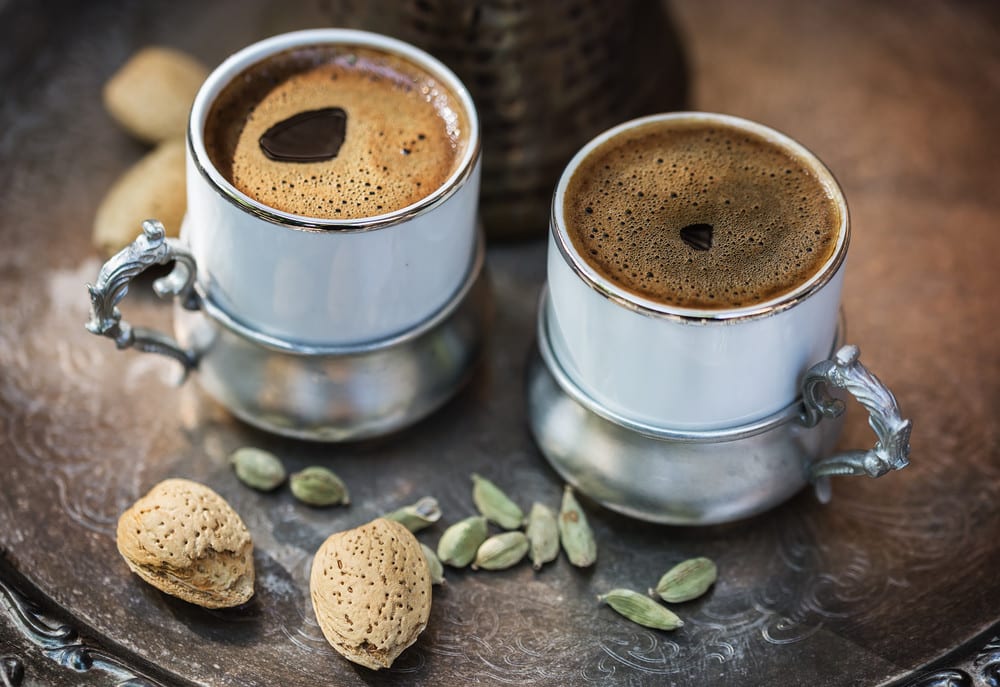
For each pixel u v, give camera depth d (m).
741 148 0.47
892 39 0.59
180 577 0.46
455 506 0.49
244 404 0.49
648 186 0.47
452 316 0.49
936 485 0.49
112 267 0.46
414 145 0.47
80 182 0.55
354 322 0.47
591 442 0.47
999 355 0.51
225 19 0.59
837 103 0.57
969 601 0.47
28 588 0.47
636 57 0.55
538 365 0.49
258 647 0.46
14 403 0.50
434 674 0.46
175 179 0.52
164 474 0.49
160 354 0.49
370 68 0.49
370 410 0.48
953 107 0.57
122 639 0.46
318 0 0.54
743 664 0.46
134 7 0.59
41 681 0.45
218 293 0.47
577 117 0.53
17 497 0.49
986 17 0.59
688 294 0.45
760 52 0.58
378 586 0.45
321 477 0.48
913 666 0.46
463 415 0.51
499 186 0.53
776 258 0.45
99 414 0.50
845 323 0.48
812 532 0.48
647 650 0.46
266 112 0.48
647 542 0.48
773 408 0.46
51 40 0.58
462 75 0.51
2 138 0.56
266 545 0.48
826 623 0.47
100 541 0.48
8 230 0.54
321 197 0.46
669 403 0.45
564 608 0.47
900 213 0.54
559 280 0.46
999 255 0.53
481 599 0.47
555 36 0.51
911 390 0.51
